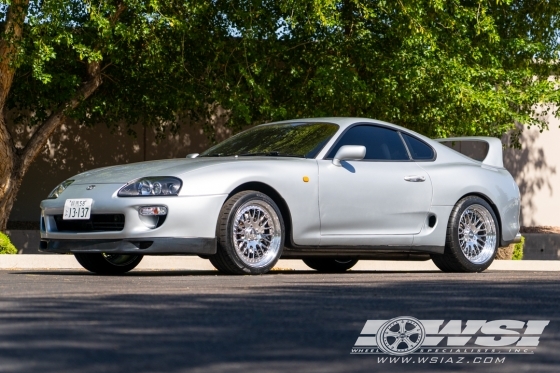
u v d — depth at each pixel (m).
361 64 13.29
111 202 6.74
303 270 9.32
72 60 12.77
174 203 6.65
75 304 4.43
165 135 16.23
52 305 4.38
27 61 11.43
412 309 4.23
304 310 4.20
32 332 3.45
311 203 7.20
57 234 7.02
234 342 3.25
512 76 14.02
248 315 4.01
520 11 15.62
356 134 7.73
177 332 3.48
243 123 14.05
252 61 13.14
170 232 6.64
